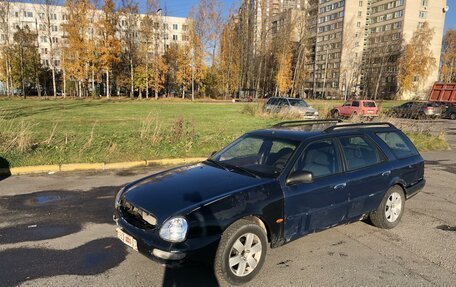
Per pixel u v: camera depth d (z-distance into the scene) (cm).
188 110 2931
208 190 359
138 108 3081
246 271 349
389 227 500
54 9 5456
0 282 343
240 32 6938
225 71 6769
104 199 609
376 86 7869
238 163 445
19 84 6212
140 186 393
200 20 5538
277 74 7238
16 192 645
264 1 8238
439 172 895
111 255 403
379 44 9100
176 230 314
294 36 7756
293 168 398
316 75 10806
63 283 343
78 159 857
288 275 365
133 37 5788
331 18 10025
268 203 362
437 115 2745
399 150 533
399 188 512
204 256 322
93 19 4834
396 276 367
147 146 997
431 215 564
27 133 978
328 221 425
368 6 9619
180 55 5966
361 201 456
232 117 2173
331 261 398
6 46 5162
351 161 455
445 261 404
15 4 5981
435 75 8719
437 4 8706
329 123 564
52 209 556
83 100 4550
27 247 421
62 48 4975
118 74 6034
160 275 360
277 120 1939
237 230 335
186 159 921
